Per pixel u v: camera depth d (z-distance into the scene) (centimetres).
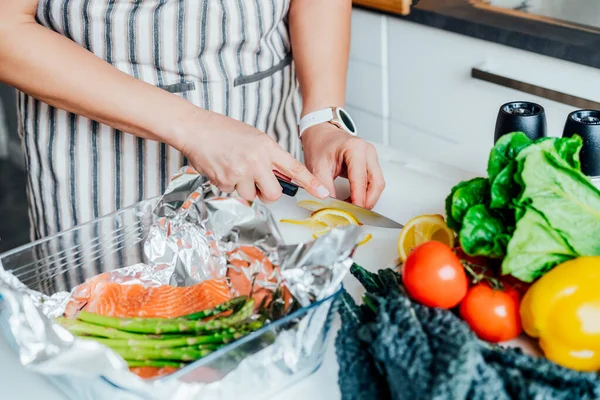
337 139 102
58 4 97
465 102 145
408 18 145
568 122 93
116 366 58
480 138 146
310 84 110
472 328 70
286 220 96
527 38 126
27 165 113
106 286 80
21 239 215
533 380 60
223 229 78
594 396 58
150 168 107
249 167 89
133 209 83
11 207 231
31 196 116
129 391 60
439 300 69
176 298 78
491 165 74
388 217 97
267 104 113
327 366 72
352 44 162
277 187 89
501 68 135
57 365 58
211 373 64
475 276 71
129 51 100
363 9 154
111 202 109
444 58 144
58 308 77
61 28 100
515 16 133
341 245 68
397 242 89
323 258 69
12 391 70
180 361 69
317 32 110
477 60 138
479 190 76
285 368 67
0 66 91
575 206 69
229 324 71
